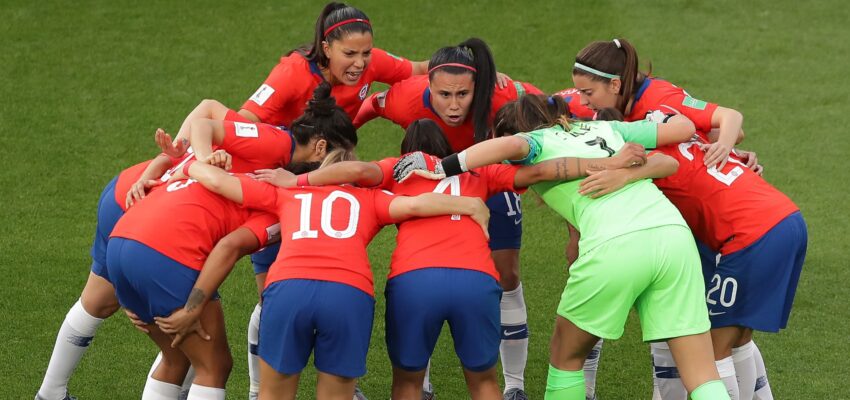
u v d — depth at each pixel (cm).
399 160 1795
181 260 1698
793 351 2234
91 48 3644
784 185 3014
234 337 2278
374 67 2125
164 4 3991
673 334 1677
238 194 1730
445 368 2202
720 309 1798
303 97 2050
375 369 2183
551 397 1786
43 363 2119
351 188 1758
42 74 3462
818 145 3244
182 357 1822
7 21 3788
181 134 1916
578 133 1798
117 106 3303
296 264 1653
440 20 3938
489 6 4066
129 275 1697
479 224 1752
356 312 1650
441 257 1703
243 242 1712
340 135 1847
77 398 2020
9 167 2953
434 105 1998
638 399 2078
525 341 2080
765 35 3966
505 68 3619
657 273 1678
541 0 4131
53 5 3931
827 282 2525
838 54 3834
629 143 1744
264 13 3944
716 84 3612
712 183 1798
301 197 1733
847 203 2917
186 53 3641
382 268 2605
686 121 1812
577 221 1759
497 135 1889
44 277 2452
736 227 1775
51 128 3164
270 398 1691
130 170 1902
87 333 1898
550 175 1755
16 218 2711
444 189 1772
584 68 1897
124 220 1742
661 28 3969
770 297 1769
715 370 1673
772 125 3359
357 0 4084
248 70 3547
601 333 1705
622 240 1673
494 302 1720
